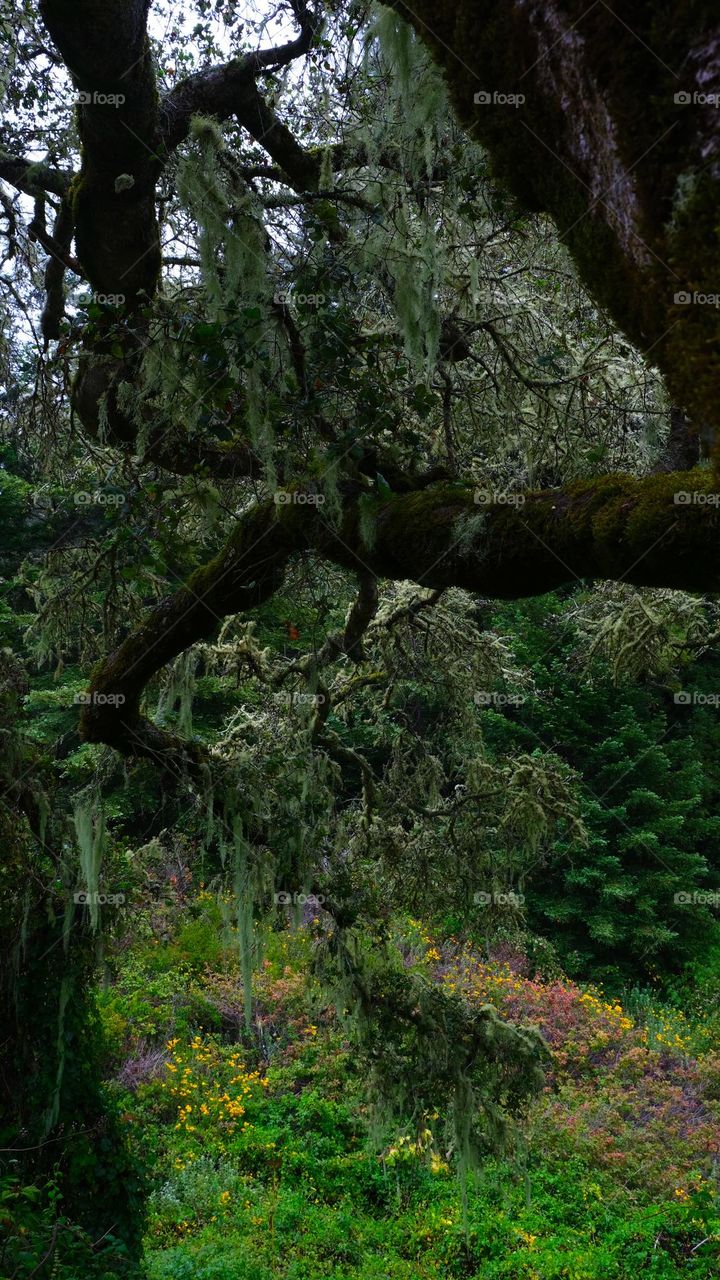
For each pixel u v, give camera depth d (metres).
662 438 3.62
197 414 2.51
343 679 5.35
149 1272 4.86
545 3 0.83
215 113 2.53
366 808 4.51
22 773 3.64
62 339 3.12
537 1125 6.71
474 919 4.78
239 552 2.78
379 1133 3.84
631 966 10.23
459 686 5.09
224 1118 6.77
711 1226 5.75
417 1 1.03
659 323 0.86
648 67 0.74
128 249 2.50
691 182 0.73
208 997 8.07
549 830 4.62
